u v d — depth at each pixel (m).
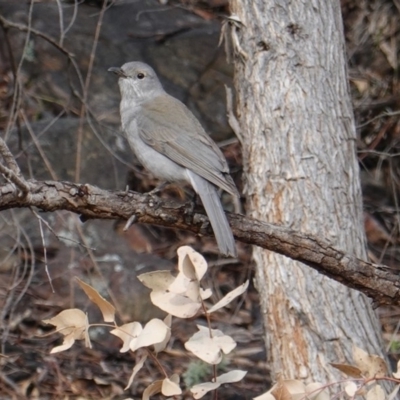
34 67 17.53
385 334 14.60
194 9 19.69
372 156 17.78
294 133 11.45
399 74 18.02
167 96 10.62
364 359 6.17
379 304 8.18
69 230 15.10
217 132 17.73
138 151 10.00
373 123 17.69
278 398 5.78
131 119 10.27
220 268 16.33
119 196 7.68
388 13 18.48
